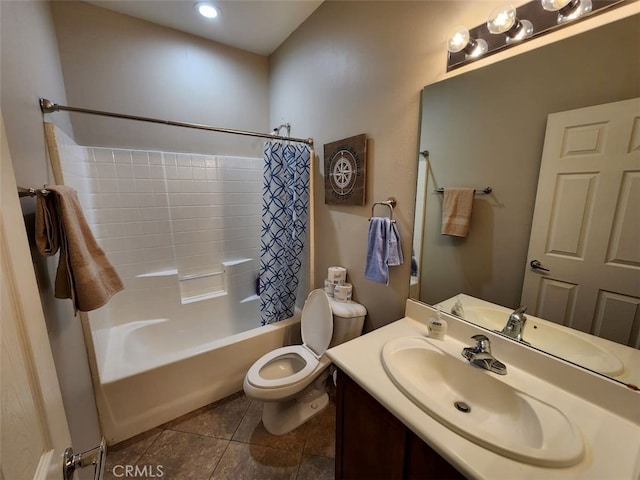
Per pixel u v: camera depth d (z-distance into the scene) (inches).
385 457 37.2
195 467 55.8
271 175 80.0
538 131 36.2
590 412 32.1
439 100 47.0
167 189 88.4
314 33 74.8
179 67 85.7
